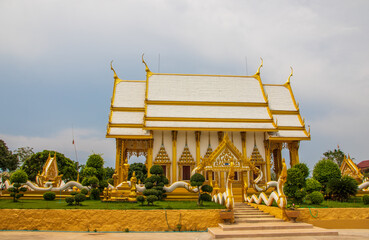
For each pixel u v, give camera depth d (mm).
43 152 54781
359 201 24641
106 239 14430
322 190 27984
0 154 55281
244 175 24812
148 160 30656
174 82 35156
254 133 32719
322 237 15133
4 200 24625
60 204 21000
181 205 20562
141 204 20656
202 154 31453
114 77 35750
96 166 30531
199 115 32156
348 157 36719
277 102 35688
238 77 36688
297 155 32875
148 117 30984
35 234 15797
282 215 18047
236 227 16266
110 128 31172
